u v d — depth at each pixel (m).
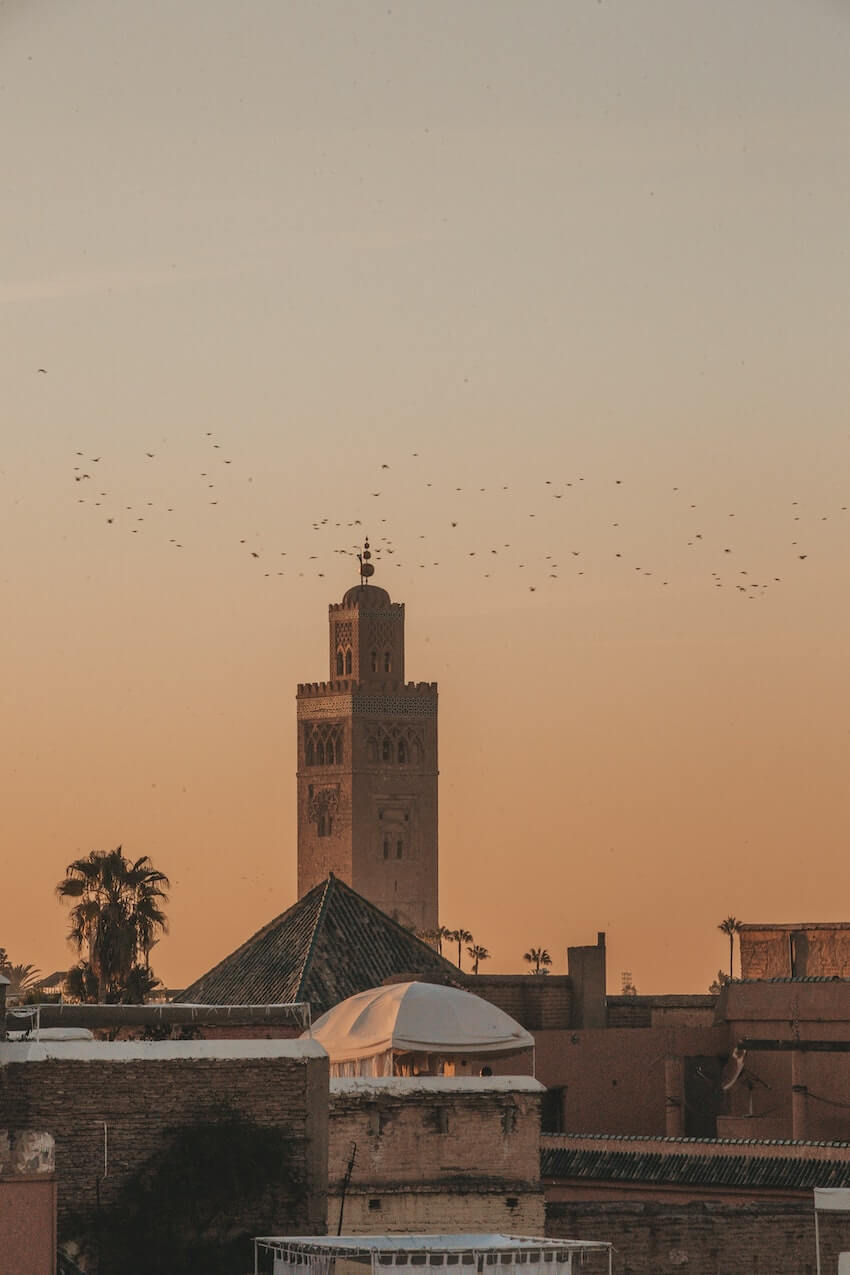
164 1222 88.44
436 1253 83.69
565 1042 155.00
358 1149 97.00
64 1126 88.56
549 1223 100.12
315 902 166.50
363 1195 96.56
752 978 173.50
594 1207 101.31
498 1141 99.19
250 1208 90.31
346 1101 97.06
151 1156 89.44
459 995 111.94
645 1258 100.44
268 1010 108.19
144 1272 88.06
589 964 168.25
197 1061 90.69
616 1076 154.25
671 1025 171.25
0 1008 93.44
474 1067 110.19
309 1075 92.00
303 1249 84.62
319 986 156.75
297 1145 91.62
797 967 171.88
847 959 170.00
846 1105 146.25
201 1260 88.88
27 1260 78.06
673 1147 131.88
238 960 163.75
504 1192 98.62
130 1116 89.50
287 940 162.88
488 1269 84.31
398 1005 110.19
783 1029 150.38
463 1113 98.81
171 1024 106.69
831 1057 147.62
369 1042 108.75
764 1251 101.31
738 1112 151.62
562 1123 154.38
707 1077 154.00
